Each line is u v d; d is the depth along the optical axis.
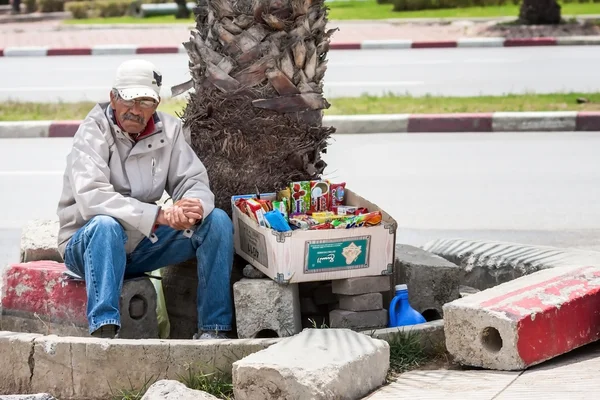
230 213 9.97
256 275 9.23
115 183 9.24
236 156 9.92
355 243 9.08
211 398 7.36
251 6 9.77
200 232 9.12
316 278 9.01
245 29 9.82
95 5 55.56
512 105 25.52
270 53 9.77
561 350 8.04
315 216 9.52
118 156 9.23
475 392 7.35
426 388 7.61
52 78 33.69
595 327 8.38
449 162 20.66
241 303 8.95
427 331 8.69
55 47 41.28
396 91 29.28
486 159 20.92
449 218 15.74
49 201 17.50
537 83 30.42
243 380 7.33
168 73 33.50
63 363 8.20
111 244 8.66
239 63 9.85
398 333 8.60
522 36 41.91
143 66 9.05
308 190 9.87
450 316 8.11
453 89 29.58
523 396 7.14
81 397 8.17
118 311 8.67
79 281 9.09
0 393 8.38
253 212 9.17
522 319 7.75
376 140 23.52
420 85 30.45
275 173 9.98
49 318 9.27
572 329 8.14
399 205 16.73
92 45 42.16
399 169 19.94
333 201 9.98
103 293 8.56
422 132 24.47
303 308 9.86
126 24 50.16
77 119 25.19
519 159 20.89
